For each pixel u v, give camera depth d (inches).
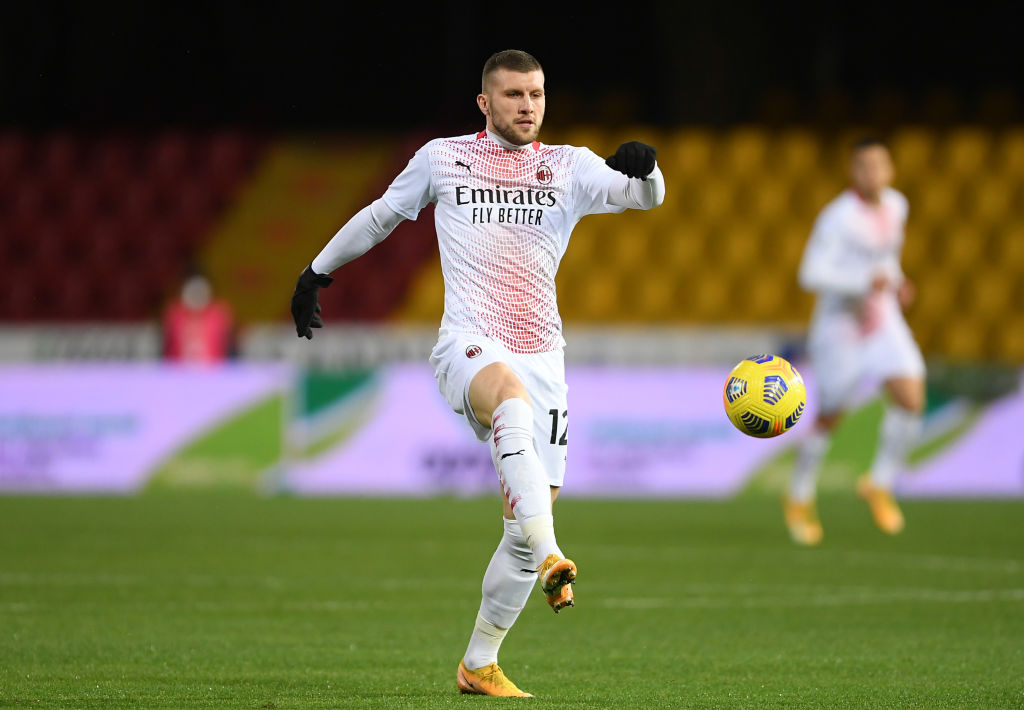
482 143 704.4
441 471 2118.6
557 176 701.9
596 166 705.6
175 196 3041.3
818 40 3100.4
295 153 3102.9
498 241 692.7
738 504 1979.6
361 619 967.0
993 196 2723.9
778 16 3080.7
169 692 681.6
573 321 2699.3
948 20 3171.8
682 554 1393.9
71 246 2992.1
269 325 2869.1
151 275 2950.3
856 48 3208.7
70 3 3363.7
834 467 2091.5
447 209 701.3
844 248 1587.1
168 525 1654.8
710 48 3021.7
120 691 682.8
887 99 2928.2
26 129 3395.7
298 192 3043.8
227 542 1481.3
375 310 2802.7
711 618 986.1
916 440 2084.2
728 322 2684.5
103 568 1253.1
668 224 2758.4
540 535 617.0
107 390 2142.0
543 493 629.6
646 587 1153.4
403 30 3395.7
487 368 667.4
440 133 3149.6
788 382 685.3
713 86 3024.1
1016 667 781.3
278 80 3440.0
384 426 2129.7
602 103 3002.0
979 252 2689.5
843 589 1138.0
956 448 2082.9
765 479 2082.9
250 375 2134.6
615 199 699.4
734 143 2827.3
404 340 2378.2
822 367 1582.2
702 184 2795.3
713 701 665.0
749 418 685.3
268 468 2124.8
